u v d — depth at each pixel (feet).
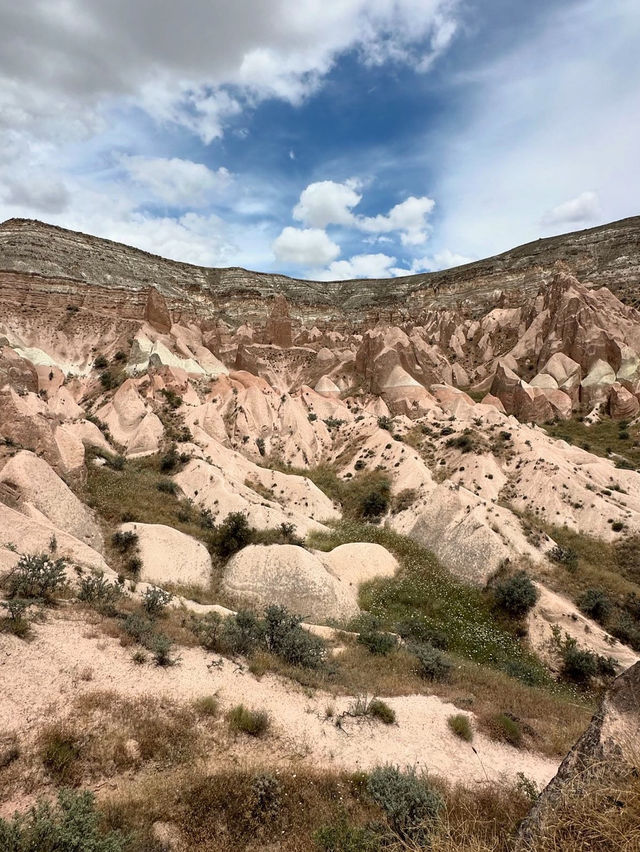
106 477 111.55
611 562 96.58
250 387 203.10
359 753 34.96
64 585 52.21
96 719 30.76
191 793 26.89
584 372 231.50
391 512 121.60
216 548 91.35
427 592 87.45
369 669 53.47
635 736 17.76
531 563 89.61
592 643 71.61
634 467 151.43
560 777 18.97
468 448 139.85
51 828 20.04
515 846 18.63
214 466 130.00
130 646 41.11
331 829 25.72
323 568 82.74
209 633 48.52
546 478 120.98
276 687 42.11
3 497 73.51
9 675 32.04
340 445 169.58
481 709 46.09
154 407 176.65
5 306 237.25
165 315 258.78
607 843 15.74
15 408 93.09
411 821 26.78
